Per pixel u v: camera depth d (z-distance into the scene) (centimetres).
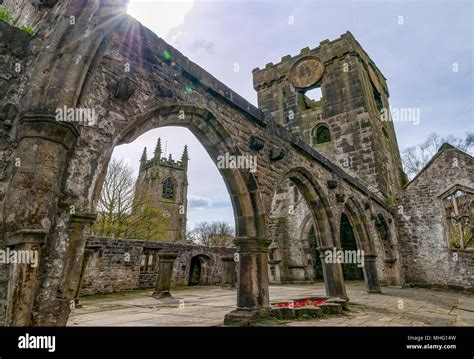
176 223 4312
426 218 1612
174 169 4609
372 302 924
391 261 1515
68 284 335
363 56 2216
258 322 557
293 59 2355
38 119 335
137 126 480
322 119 2066
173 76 554
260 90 2461
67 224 350
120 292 1391
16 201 309
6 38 386
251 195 664
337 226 1013
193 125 597
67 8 415
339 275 905
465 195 1534
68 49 385
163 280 1135
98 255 1352
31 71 382
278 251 1747
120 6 475
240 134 687
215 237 5756
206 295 1212
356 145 1875
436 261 1530
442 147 1658
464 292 1406
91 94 411
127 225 2289
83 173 379
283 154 745
